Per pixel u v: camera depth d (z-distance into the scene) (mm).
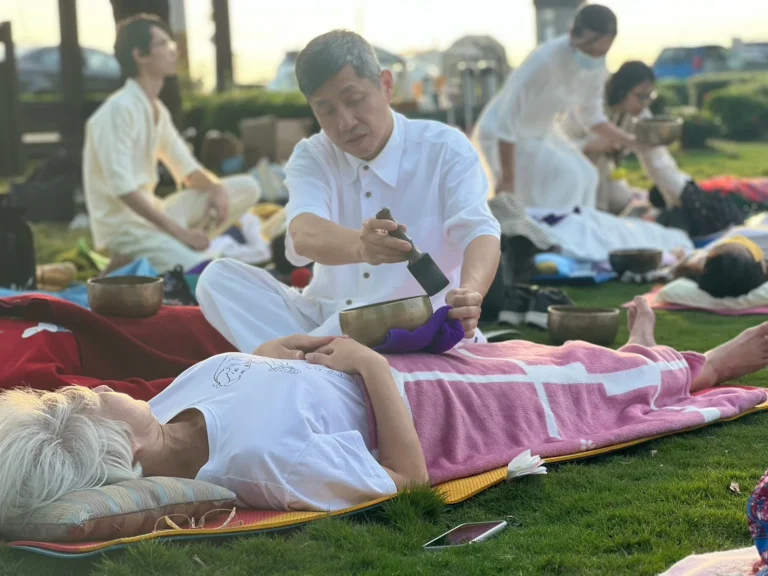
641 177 14266
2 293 4559
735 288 5766
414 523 2773
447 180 3891
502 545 2658
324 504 2834
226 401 2910
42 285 6863
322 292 4117
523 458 3086
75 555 2455
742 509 2822
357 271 4016
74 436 2615
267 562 2541
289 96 17062
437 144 3924
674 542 2635
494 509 2969
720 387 4020
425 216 3934
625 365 3666
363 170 3924
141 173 7230
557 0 15078
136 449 2746
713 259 5785
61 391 2729
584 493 3016
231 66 17797
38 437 2566
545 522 2852
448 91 15914
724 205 7984
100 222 7125
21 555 2541
